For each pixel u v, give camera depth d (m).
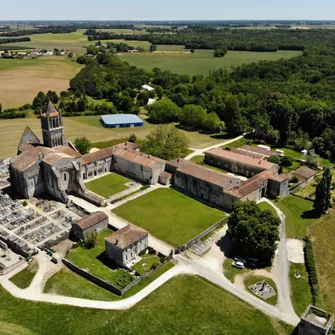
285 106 195.88
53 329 76.56
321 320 73.81
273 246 97.44
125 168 151.50
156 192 137.12
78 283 89.88
